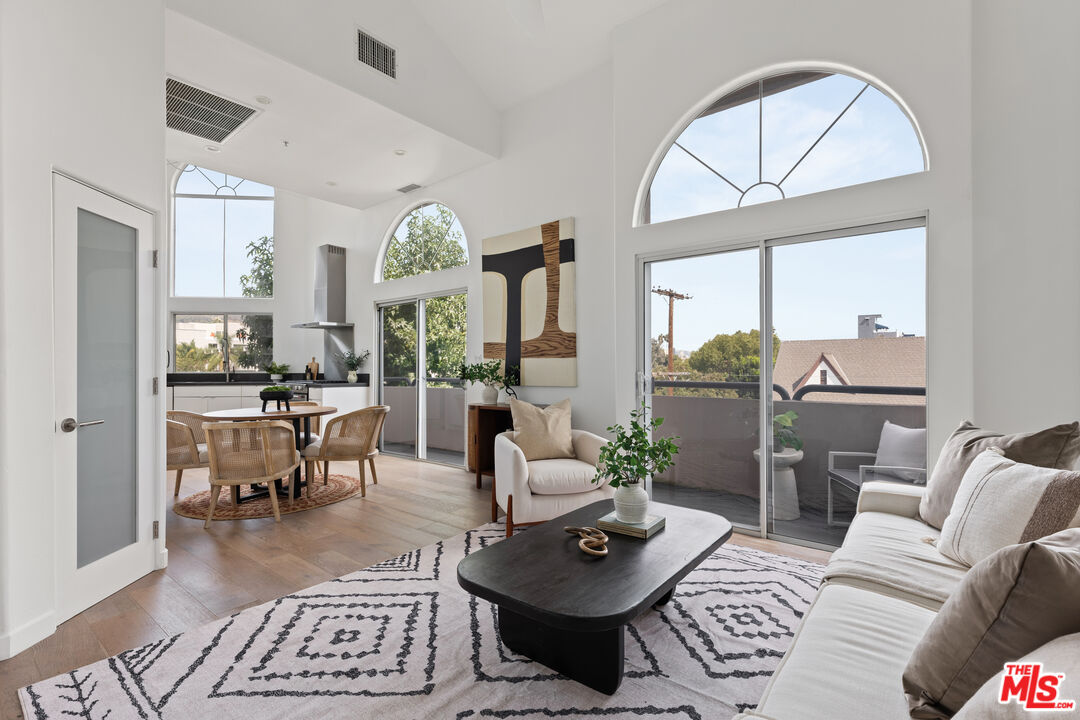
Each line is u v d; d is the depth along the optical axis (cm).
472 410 498
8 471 205
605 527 239
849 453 313
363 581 271
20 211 210
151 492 287
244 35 324
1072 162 250
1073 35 250
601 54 434
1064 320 252
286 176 557
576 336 455
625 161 396
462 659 199
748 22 342
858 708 108
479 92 493
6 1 204
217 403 764
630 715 168
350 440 440
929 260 282
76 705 173
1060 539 108
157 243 293
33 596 214
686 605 242
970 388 271
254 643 211
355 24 388
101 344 257
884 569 176
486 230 530
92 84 246
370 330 682
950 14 277
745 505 351
